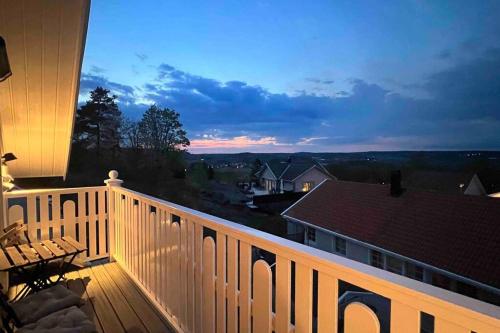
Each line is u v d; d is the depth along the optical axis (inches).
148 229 110.0
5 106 133.8
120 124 480.4
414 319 31.8
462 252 179.9
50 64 121.2
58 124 153.5
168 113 526.6
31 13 102.0
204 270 74.6
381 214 257.0
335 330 40.8
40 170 188.2
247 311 60.0
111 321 96.5
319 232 274.4
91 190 150.5
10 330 71.6
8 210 133.3
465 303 28.1
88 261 148.3
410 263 200.1
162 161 432.1
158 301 102.0
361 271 37.3
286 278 50.0
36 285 97.1
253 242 57.2
